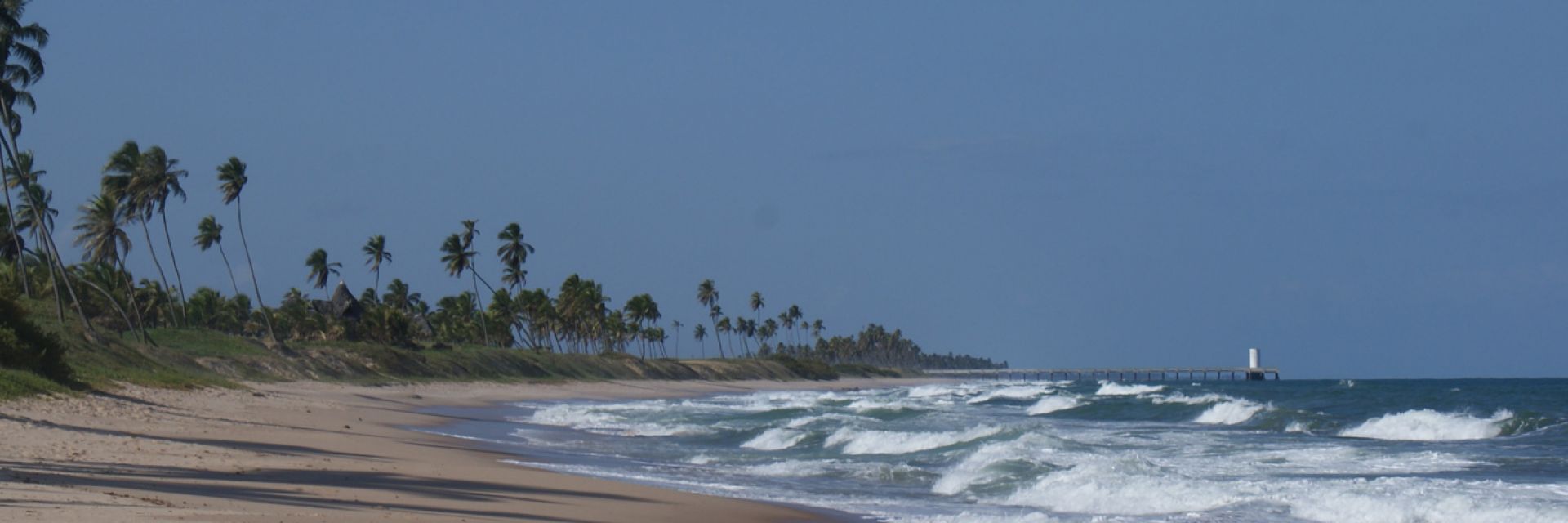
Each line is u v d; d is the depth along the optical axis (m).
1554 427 69.62
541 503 33.41
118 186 141.50
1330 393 153.62
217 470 35.91
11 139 100.88
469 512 29.86
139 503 24.91
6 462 32.50
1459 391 154.25
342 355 147.50
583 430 75.12
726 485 42.50
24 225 150.38
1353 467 50.66
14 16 93.75
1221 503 37.31
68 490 25.84
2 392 55.09
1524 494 37.09
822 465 50.00
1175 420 94.00
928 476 46.44
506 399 132.50
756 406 116.88
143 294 179.12
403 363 157.12
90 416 53.62
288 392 104.31
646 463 51.56
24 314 71.19
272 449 46.31
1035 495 40.19
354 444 52.19
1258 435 73.38
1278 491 38.81
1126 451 56.91
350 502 29.81
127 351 106.75
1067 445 56.97
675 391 189.12
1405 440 69.38
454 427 74.31
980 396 155.88
